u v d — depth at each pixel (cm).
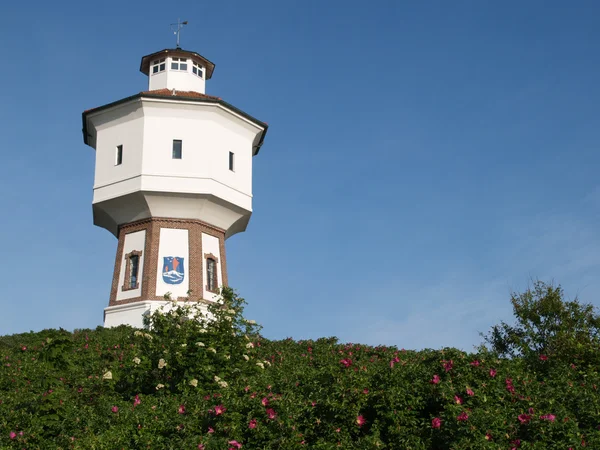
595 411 1587
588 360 2130
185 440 1582
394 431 1501
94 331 3697
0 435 1711
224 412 1614
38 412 1806
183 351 2180
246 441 1562
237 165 4466
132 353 2400
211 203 4294
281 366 2488
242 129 4547
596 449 1458
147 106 4297
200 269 4222
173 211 4272
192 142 4309
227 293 2478
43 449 1684
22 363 2753
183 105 4331
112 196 4253
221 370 2202
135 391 2188
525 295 2553
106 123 4422
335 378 1641
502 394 1611
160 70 4838
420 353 2623
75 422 1789
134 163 4241
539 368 2020
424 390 1576
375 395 1571
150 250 4181
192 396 1967
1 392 2189
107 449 1642
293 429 1534
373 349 2881
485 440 1425
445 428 1469
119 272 4259
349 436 1526
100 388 2203
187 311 2425
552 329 2448
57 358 2673
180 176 4225
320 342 3172
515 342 2489
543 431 1488
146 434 1667
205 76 4984
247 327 2398
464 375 1622
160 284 4128
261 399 1602
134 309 4072
